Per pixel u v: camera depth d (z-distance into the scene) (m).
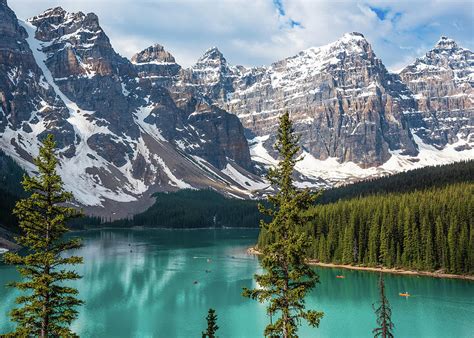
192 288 130.12
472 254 140.25
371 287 127.00
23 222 43.03
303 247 39.72
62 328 42.75
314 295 118.25
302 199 41.03
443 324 93.69
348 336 86.62
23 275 42.50
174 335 88.81
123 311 106.12
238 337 87.38
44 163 44.09
